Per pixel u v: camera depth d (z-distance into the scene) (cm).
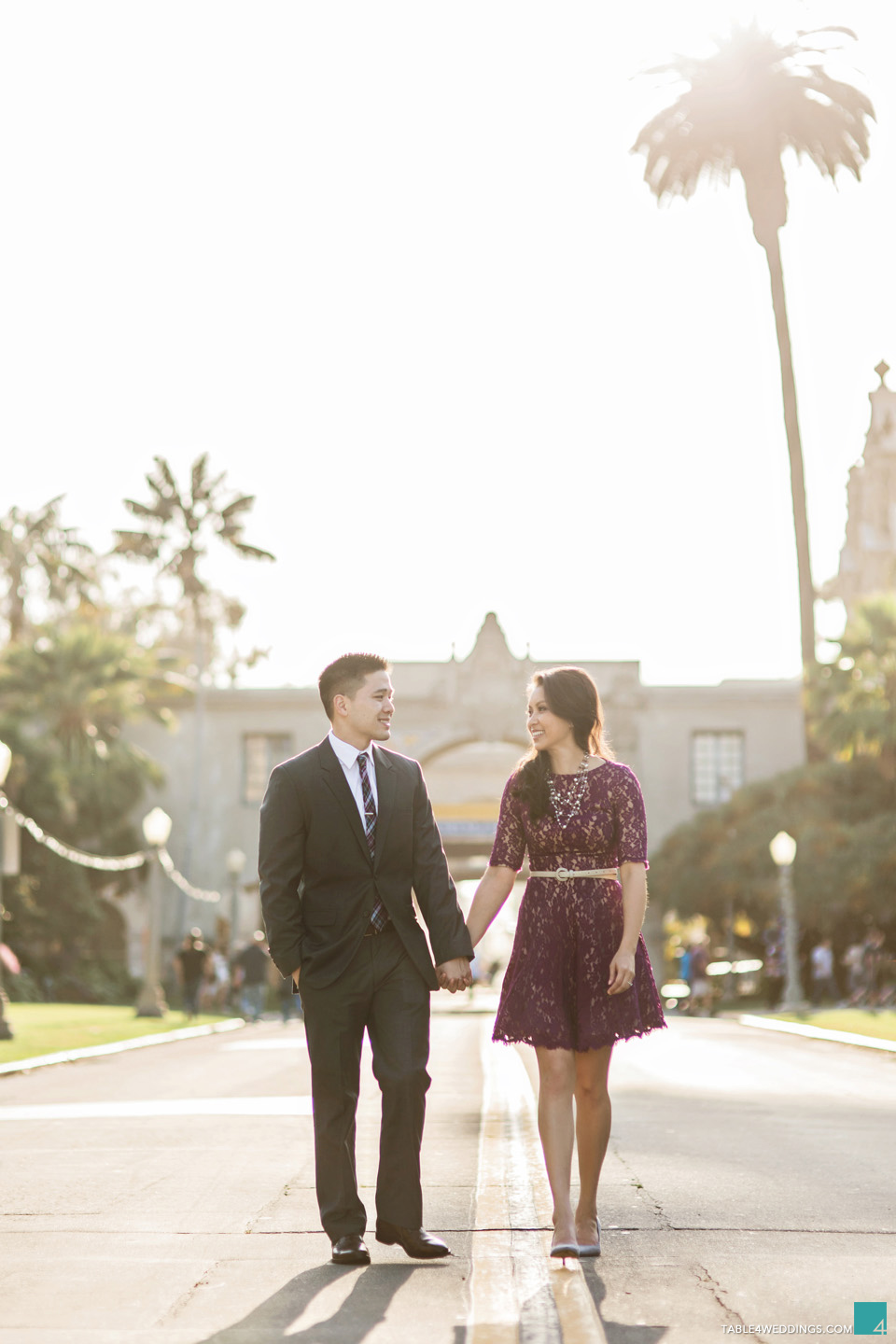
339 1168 553
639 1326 449
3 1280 516
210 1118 1016
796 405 4372
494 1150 819
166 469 6091
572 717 575
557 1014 555
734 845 4356
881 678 4056
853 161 4347
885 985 3816
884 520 5847
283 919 558
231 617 7475
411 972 566
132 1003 4850
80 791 4912
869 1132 938
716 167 4422
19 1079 1457
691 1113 1058
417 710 5450
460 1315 464
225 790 5434
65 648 5159
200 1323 455
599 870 569
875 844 3969
